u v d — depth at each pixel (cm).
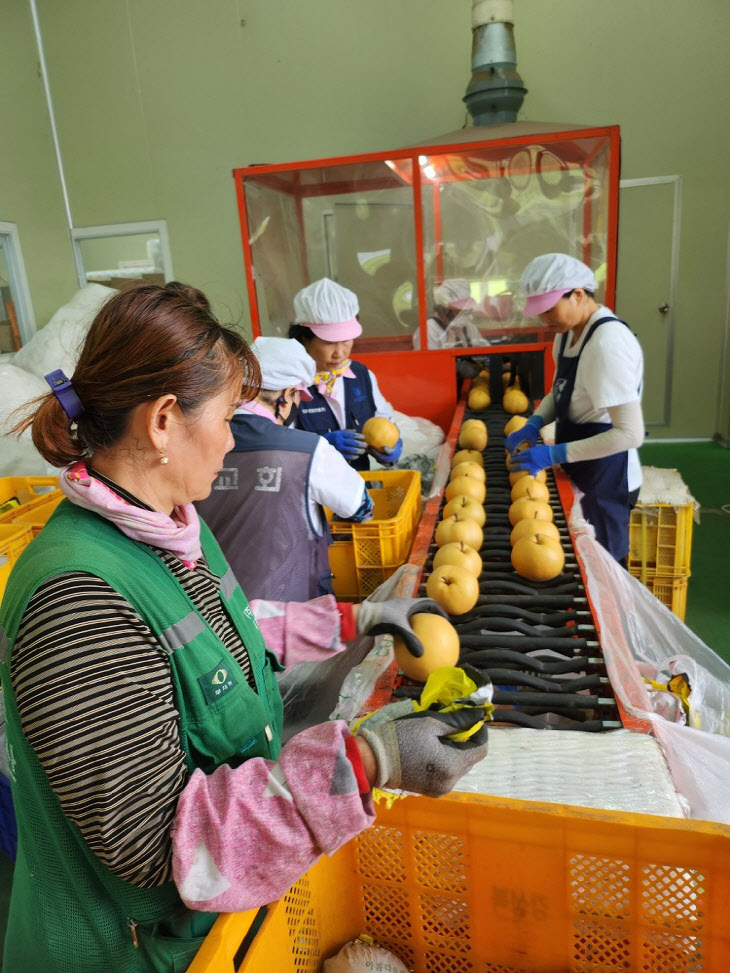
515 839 89
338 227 387
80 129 650
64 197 668
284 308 409
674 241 616
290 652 112
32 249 615
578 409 261
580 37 577
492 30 508
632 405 238
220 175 649
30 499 304
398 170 368
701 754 119
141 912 77
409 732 71
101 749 61
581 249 367
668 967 88
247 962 77
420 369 401
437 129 611
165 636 72
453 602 162
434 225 376
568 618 163
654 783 108
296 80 616
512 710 131
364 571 223
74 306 524
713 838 80
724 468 582
